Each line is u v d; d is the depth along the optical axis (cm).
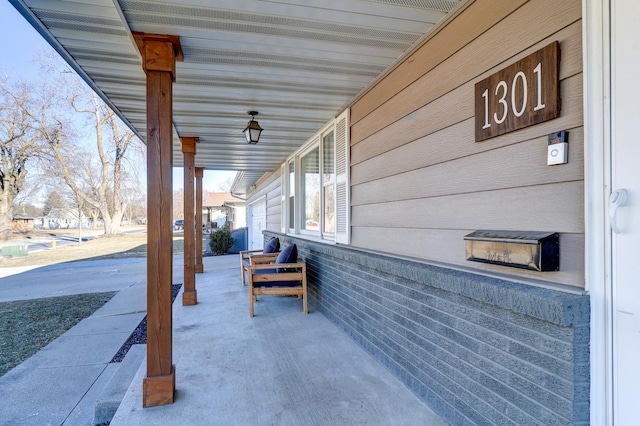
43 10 192
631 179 116
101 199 2483
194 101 344
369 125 314
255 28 214
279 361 284
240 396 230
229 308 457
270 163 727
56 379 298
